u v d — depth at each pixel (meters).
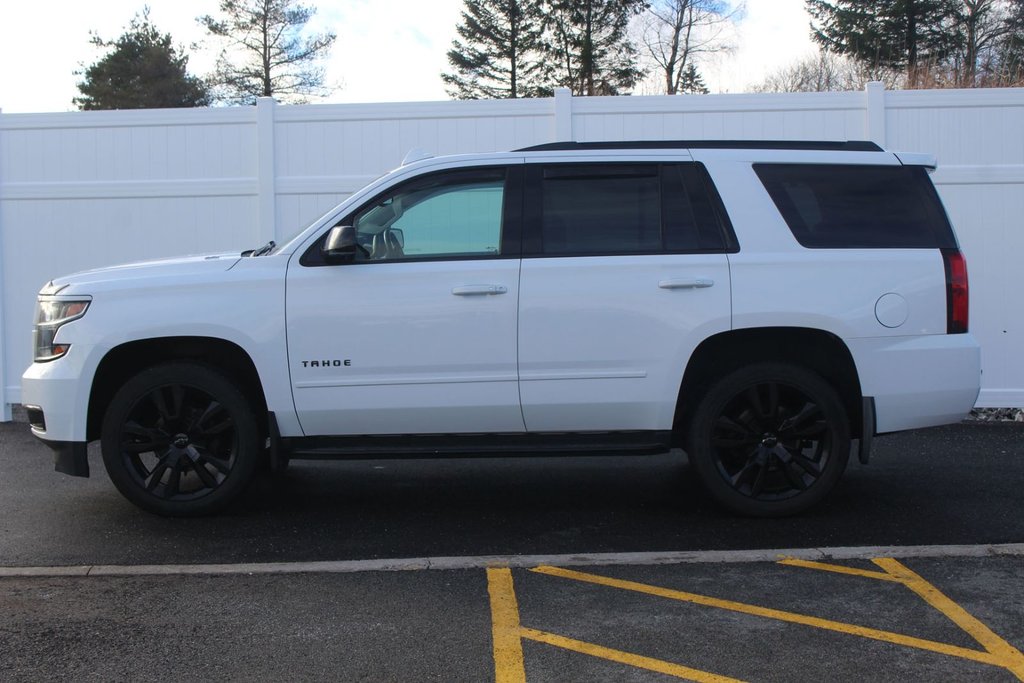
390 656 3.62
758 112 8.98
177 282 5.23
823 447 5.35
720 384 5.29
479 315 5.18
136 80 41.69
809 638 3.75
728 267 5.20
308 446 5.35
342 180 9.20
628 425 5.32
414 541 5.13
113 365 5.49
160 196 9.28
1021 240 8.73
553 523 5.47
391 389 5.22
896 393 5.22
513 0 39.16
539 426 5.32
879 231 5.33
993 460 7.04
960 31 32.50
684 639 3.75
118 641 3.79
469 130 9.16
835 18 34.88
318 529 5.37
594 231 5.30
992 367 8.77
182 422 5.39
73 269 9.36
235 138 9.25
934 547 4.87
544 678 3.42
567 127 9.05
